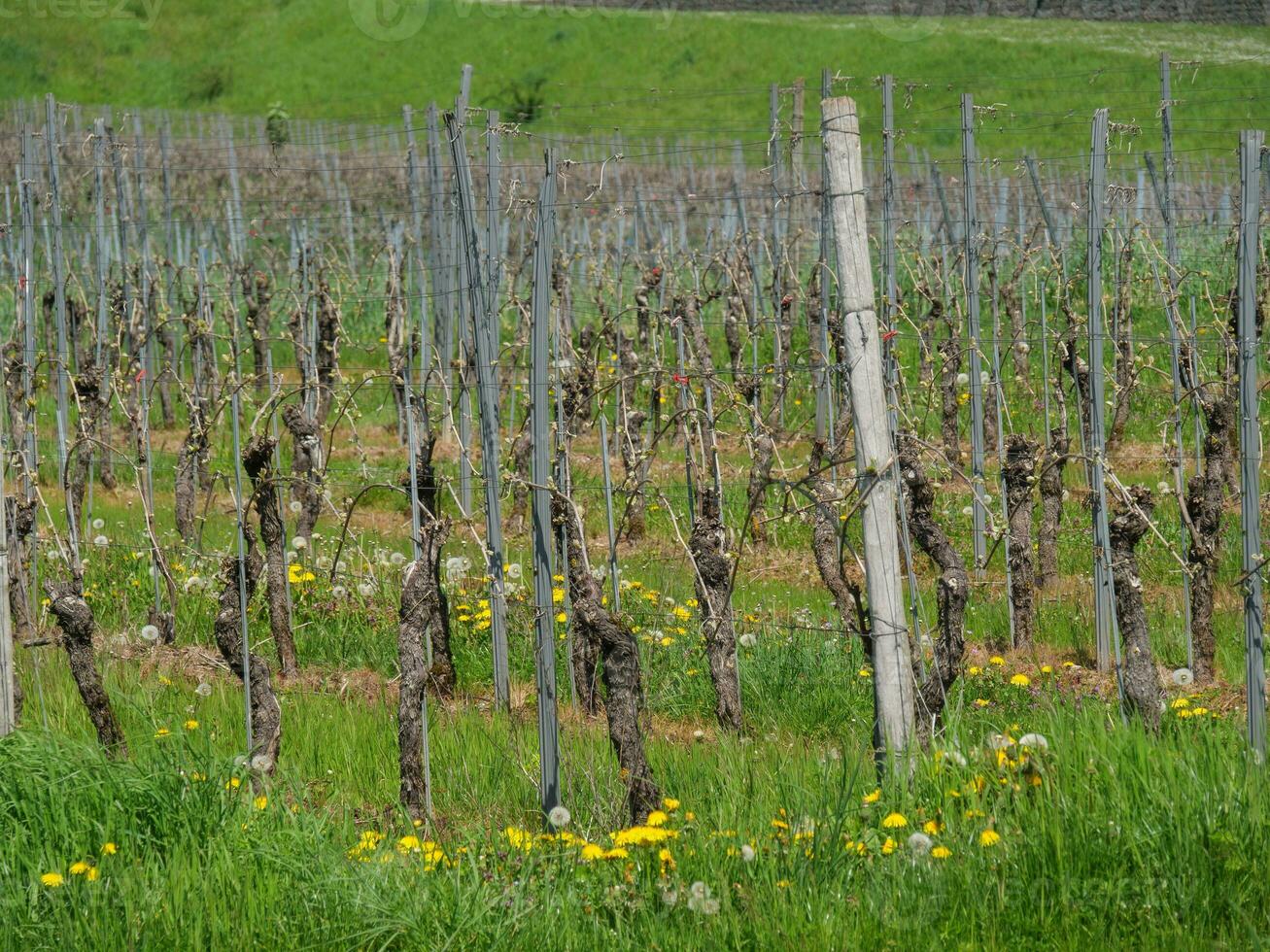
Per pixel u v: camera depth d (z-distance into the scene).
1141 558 20.25
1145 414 29.61
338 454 29.05
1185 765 10.58
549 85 90.31
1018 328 29.33
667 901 9.33
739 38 89.44
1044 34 72.31
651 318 30.11
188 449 20.95
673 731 14.89
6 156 49.91
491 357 15.53
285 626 16.72
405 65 95.50
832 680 15.53
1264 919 9.16
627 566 21.08
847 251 11.12
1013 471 17.38
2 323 37.53
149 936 9.18
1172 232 22.53
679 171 61.62
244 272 38.28
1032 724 12.98
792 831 10.20
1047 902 9.33
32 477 17.89
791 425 29.27
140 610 18.84
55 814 10.70
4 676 12.71
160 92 94.88
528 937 9.17
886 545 11.30
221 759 11.83
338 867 9.94
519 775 12.57
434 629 16.02
